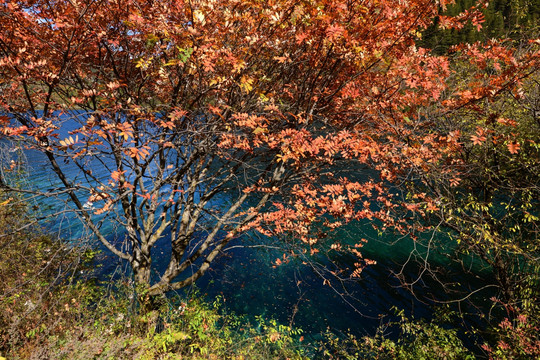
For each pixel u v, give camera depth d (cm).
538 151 543
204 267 653
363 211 442
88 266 819
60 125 345
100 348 409
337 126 528
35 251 644
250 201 1248
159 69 383
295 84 521
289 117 504
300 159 581
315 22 326
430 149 408
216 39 316
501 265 605
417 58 372
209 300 905
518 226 598
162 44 365
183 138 505
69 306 514
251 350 635
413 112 401
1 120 299
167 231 1211
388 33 356
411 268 1116
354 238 1187
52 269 636
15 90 362
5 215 648
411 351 654
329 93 450
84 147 304
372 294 1002
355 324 878
